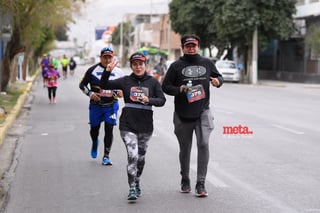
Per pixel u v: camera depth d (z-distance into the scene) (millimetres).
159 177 12125
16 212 9508
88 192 10867
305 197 10305
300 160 14094
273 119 23516
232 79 62625
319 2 58844
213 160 14070
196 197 10320
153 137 18312
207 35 74000
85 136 18844
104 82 10477
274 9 59469
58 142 17562
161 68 48406
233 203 9867
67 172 12836
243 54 66438
